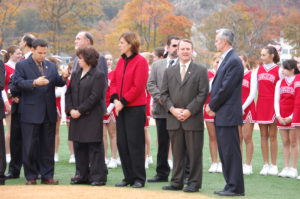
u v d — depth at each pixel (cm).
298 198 746
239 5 4400
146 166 1026
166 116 844
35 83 786
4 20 4112
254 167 1044
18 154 884
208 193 758
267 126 962
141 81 780
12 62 1019
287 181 887
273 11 4869
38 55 816
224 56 755
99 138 799
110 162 1039
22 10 4591
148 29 4453
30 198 657
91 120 796
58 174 946
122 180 828
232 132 742
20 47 950
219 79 746
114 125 1035
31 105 811
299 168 1032
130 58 794
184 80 762
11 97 870
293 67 926
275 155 959
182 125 757
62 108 1052
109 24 4978
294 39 4338
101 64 830
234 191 742
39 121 809
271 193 778
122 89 793
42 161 827
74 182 823
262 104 953
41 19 4503
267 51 959
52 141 830
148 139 1075
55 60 1012
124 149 798
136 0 4372
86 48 797
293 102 930
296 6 4925
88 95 794
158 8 4344
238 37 4206
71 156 1087
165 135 855
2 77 800
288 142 938
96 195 681
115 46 4300
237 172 743
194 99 754
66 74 820
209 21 4284
